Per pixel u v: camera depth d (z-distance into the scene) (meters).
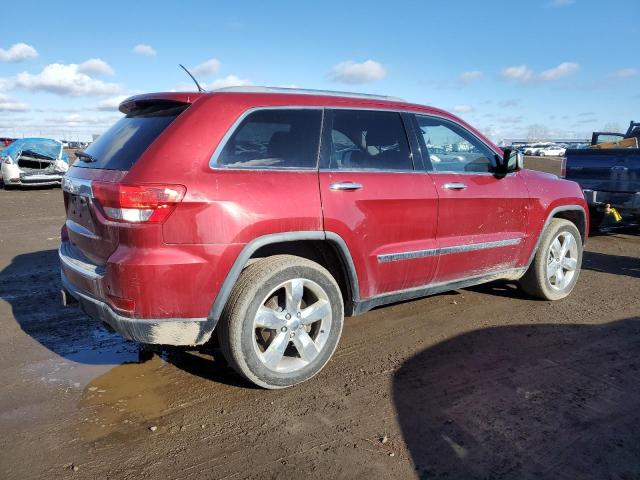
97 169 3.17
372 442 2.71
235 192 2.93
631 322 4.49
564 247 5.06
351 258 3.43
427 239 3.86
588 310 4.81
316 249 3.51
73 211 3.45
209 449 2.65
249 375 3.10
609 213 7.53
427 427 2.85
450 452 2.62
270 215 3.02
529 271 4.91
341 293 3.61
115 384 3.34
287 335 3.21
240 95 3.18
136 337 2.87
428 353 3.83
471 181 4.14
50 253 7.15
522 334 4.20
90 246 3.16
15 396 3.18
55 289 5.38
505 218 4.40
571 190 5.07
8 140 29.86
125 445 2.69
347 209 3.35
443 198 3.89
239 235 2.92
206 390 3.27
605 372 3.52
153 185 2.75
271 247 3.30
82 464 2.53
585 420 2.91
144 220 2.75
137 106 3.48
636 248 7.86
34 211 11.80
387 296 3.77
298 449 2.65
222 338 3.07
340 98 3.58
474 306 4.90
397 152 3.78
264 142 3.17
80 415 2.97
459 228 4.06
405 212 3.66
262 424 2.88
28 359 3.71
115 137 3.37
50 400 3.13
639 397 3.18
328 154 3.39
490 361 3.69
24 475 2.44
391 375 3.47
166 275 2.77
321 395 3.20
